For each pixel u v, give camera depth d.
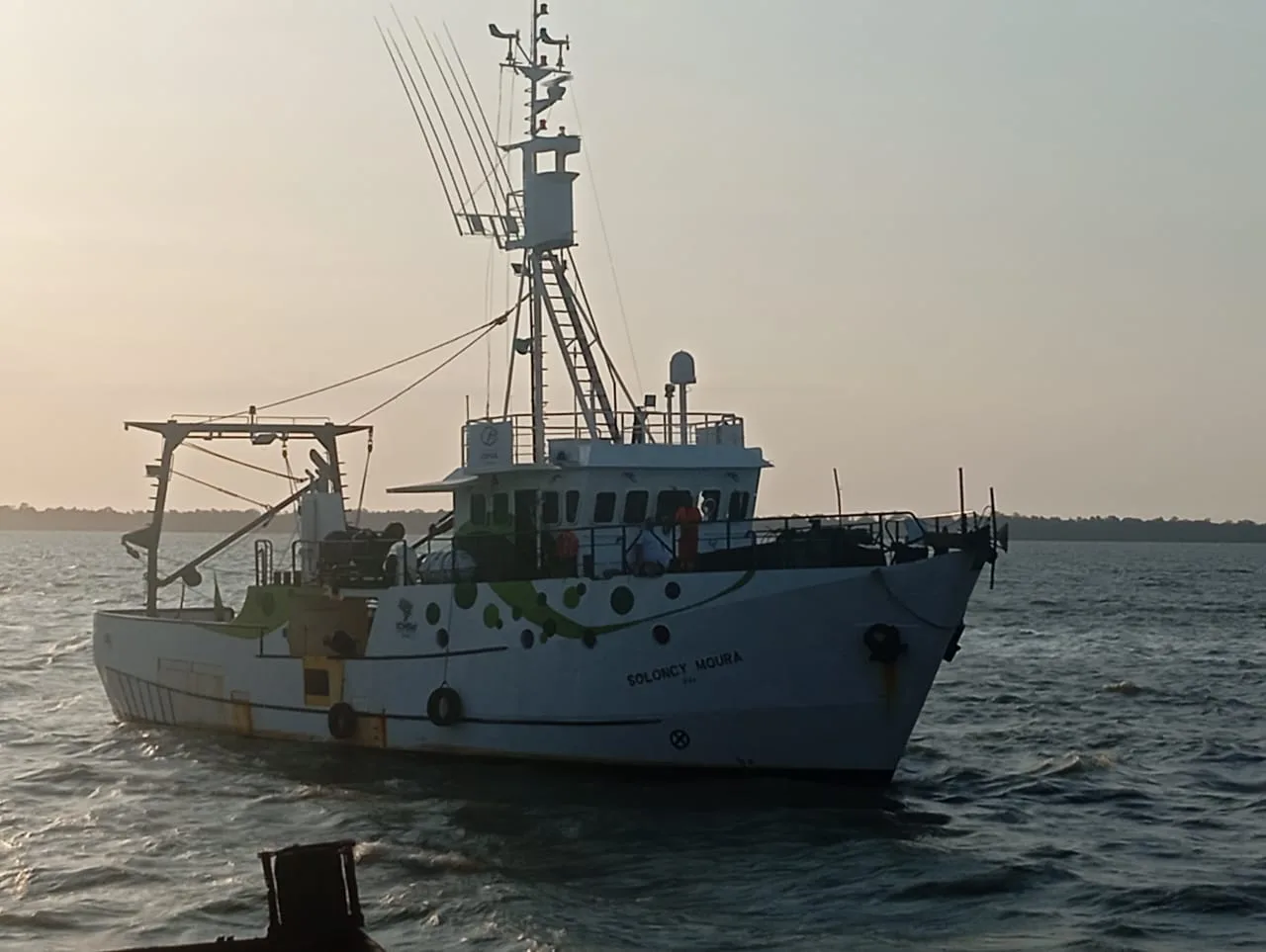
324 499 37.78
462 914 22.53
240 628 36.84
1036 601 114.75
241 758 35.22
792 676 29.50
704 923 22.34
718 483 34.12
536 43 35.28
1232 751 38.69
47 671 57.44
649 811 29.19
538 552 32.38
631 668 30.36
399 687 33.47
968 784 33.69
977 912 23.11
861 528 29.83
